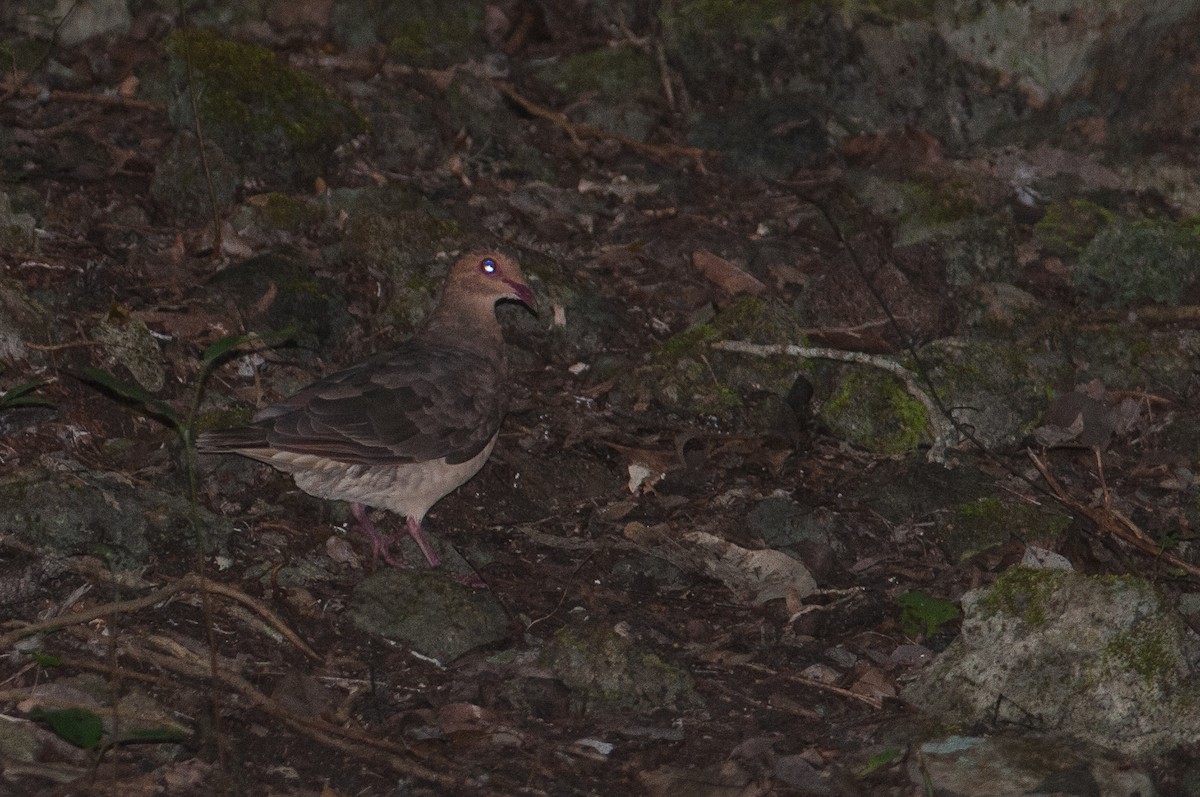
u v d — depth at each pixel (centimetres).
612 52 1698
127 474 1004
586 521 1087
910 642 980
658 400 1221
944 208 1477
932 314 1323
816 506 1123
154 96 1496
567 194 1487
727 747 855
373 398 970
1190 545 1120
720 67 1659
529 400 1202
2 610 873
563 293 1303
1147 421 1273
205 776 773
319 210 1336
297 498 1042
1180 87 1627
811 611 998
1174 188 1596
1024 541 1093
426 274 1281
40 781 746
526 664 909
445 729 844
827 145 1589
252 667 867
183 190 1318
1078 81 1596
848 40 1622
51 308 1122
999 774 823
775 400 1225
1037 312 1371
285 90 1434
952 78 1609
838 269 1353
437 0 1684
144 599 887
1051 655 900
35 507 924
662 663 913
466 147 1524
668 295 1366
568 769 825
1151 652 891
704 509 1110
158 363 1108
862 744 865
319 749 809
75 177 1330
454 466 1008
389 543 1019
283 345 1176
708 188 1542
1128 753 860
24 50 1502
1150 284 1413
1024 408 1255
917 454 1201
